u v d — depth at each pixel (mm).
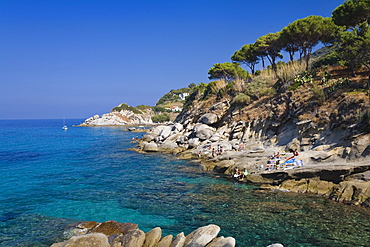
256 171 24641
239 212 16562
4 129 135500
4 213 17250
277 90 42938
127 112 173500
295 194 19625
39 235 14070
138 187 23141
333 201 17531
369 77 28328
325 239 12727
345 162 20734
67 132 106750
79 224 15125
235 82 57156
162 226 15008
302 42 42281
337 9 34875
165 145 47875
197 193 20891
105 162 36125
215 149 37875
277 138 32719
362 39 26922
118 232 13320
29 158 40000
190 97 84562
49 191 22203
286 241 12734
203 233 11789
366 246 11953
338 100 27484
